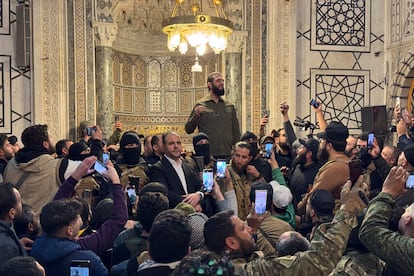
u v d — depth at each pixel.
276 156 6.65
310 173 4.92
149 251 2.34
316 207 3.30
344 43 10.56
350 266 2.50
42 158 3.85
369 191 4.46
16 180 3.83
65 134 9.26
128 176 4.69
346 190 2.45
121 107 10.34
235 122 6.29
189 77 10.73
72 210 2.71
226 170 3.90
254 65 9.96
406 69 9.96
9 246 2.59
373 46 10.64
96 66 9.46
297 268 2.26
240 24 9.89
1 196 2.76
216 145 6.09
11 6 9.30
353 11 10.58
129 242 2.95
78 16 9.30
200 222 2.88
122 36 10.22
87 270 2.30
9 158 5.16
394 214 2.45
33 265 1.97
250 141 5.29
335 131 4.33
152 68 10.66
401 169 2.32
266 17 9.97
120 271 2.82
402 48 10.05
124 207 3.13
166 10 10.45
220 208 3.72
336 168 4.11
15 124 9.29
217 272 1.52
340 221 2.34
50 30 9.18
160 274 2.24
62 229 2.68
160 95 10.68
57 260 2.60
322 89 10.52
